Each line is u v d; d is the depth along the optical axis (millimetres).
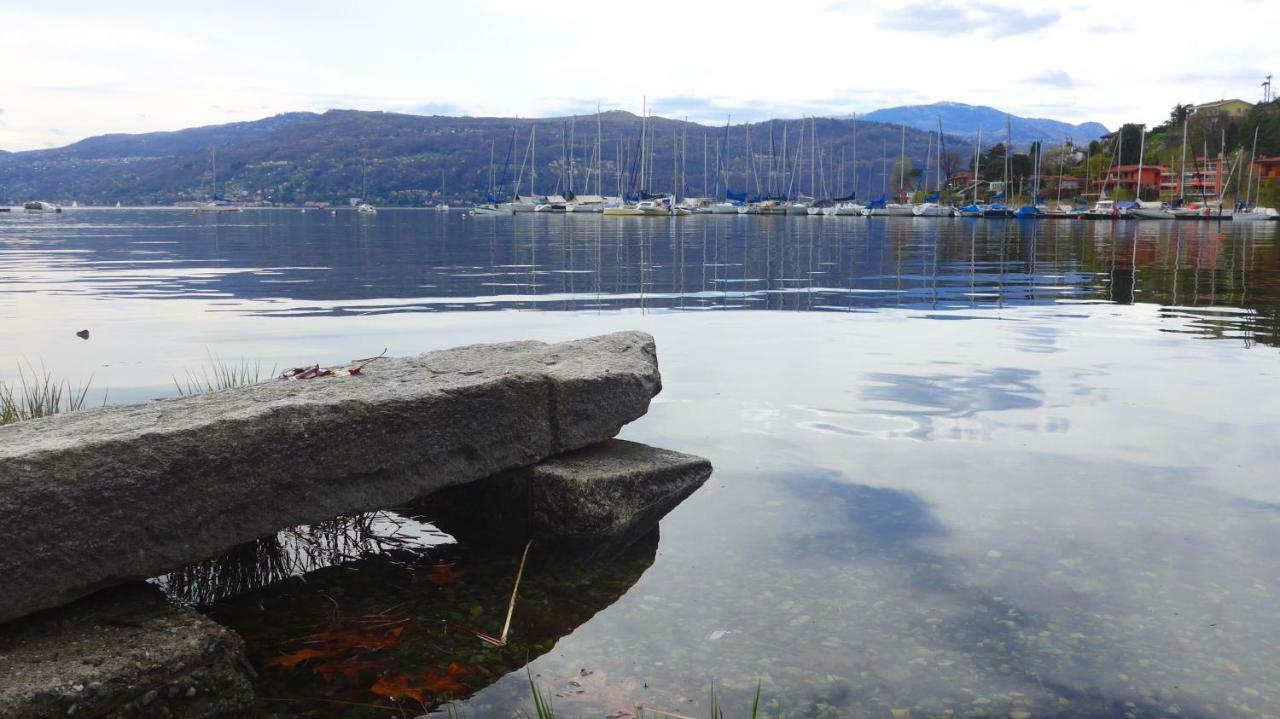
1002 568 3699
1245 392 6848
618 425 5066
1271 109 117438
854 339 9594
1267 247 30031
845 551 3926
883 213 91062
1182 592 3447
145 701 2805
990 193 111062
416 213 136250
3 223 61812
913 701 2766
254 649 3307
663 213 88438
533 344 5898
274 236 40594
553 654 3172
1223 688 2799
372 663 3164
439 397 4176
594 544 4254
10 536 2953
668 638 3234
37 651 2893
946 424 5992
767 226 56188
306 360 8250
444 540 4457
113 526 3184
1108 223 62219
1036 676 2883
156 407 3836
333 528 4512
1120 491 4602
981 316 11516
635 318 11336
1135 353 8625
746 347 9094
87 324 10641
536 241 35812
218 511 3451
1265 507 4336
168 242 34000
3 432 3432
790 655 3066
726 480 4922
